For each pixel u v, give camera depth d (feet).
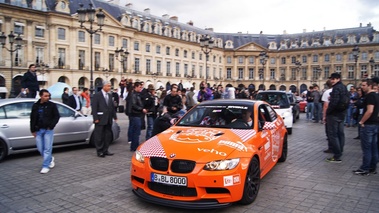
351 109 54.08
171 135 18.51
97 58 172.86
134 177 17.15
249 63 268.41
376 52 224.94
